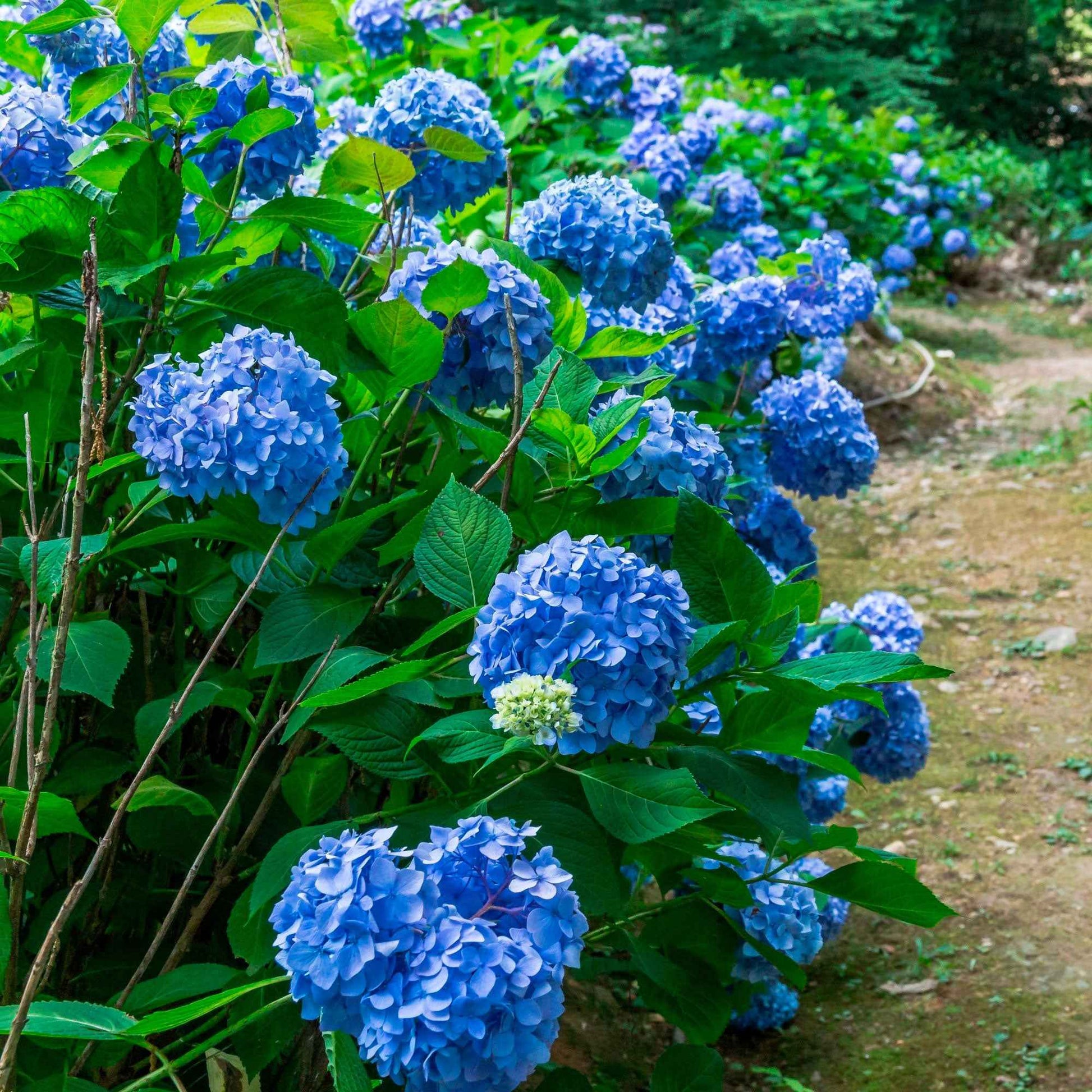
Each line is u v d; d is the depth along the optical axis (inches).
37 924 68.5
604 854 58.6
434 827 49.8
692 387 114.8
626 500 69.0
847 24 541.6
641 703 53.2
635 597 53.5
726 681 63.0
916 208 376.5
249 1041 61.5
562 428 63.8
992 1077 109.3
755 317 112.3
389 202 84.2
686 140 161.6
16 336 74.2
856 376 308.3
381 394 66.0
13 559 66.2
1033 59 680.4
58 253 62.6
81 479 49.9
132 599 76.7
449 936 44.3
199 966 59.1
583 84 164.6
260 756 73.1
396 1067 44.1
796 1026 119.0
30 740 50.9
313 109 74.7
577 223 81.6
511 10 396.5
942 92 654.5
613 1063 106.3
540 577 54.4
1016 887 138.2
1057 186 552.1
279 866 57.2
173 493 57.8
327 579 66.3
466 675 61.4
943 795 158.2
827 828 74.8
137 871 72.8
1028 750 167.2
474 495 61.4
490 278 66.2
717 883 74.2
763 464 119.3
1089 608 203.2
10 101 70.4
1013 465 269.1
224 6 85.7
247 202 81.6
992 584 215.2
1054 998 119.5
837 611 127.4
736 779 61.7
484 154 81.0
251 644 69.1
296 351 59.4
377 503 71.3
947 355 345.1
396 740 59.9
